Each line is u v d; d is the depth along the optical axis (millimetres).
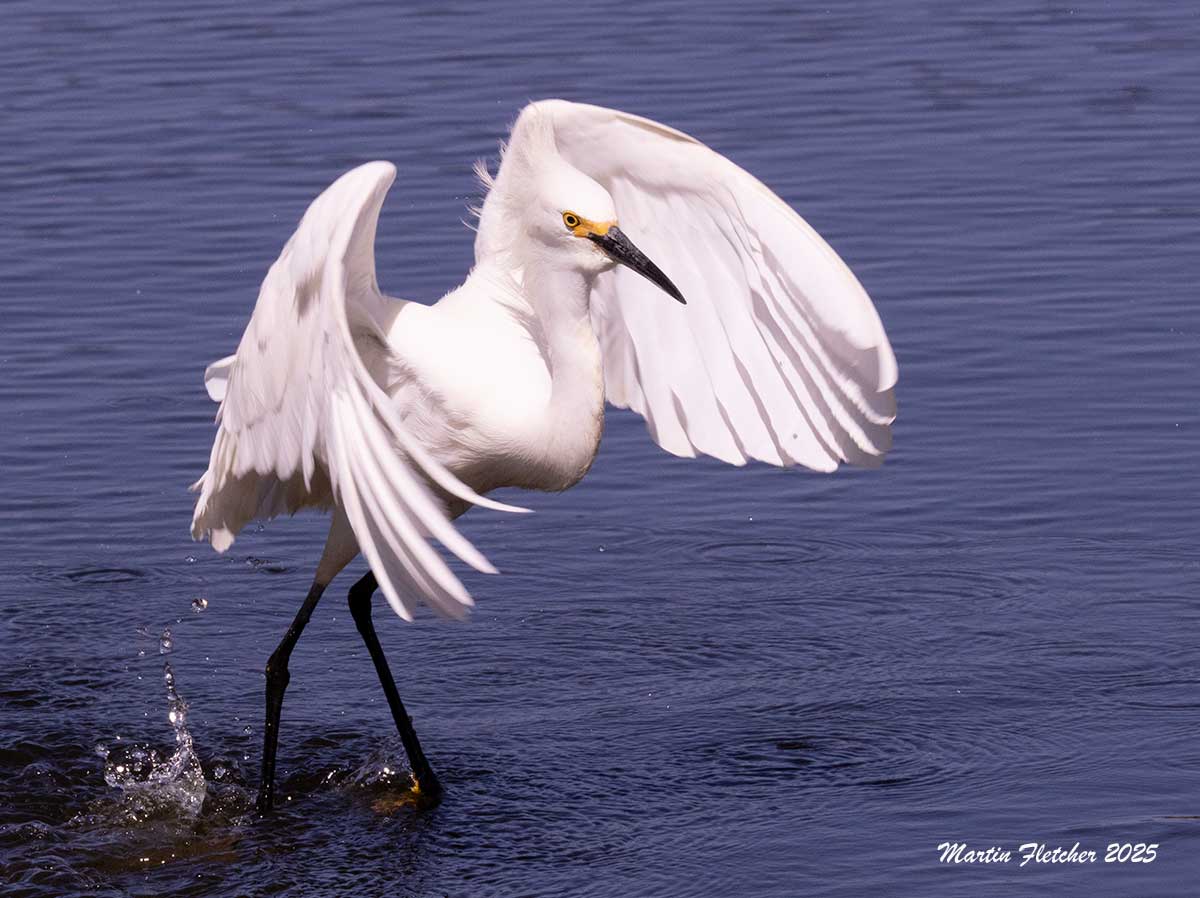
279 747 11078
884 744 10648
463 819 10086
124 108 21422
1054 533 13203
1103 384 15156
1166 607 12117
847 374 9836
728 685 11531
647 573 13039
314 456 9867
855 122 20609
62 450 14680
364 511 8734
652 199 10234
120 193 19188
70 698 11680
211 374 10617
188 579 13219
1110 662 11461
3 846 9938
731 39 23438
